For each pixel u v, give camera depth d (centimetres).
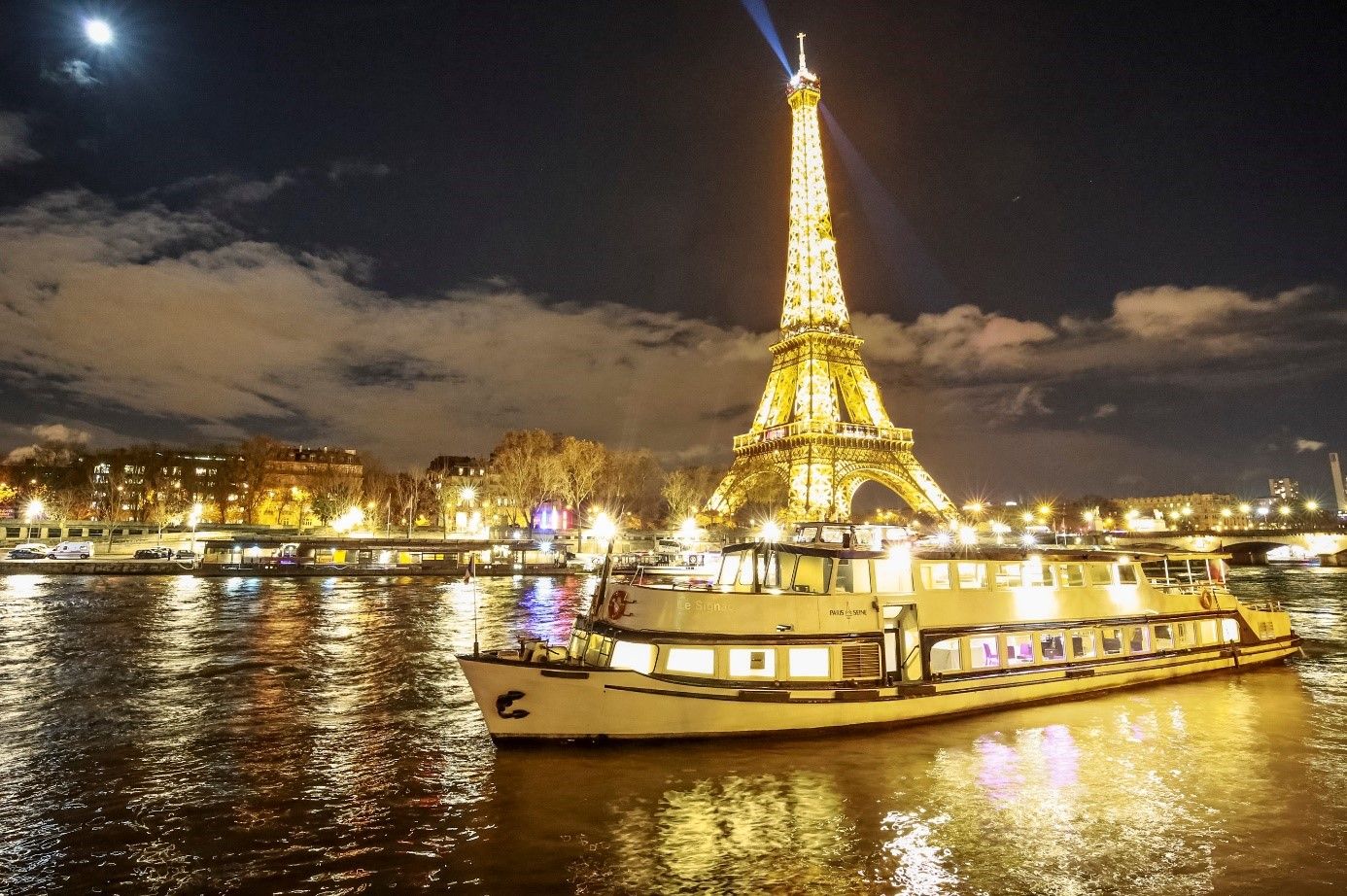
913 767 2403
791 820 2020
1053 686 3141
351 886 1670
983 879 1730
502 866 1766
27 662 4056
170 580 8831
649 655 2603
